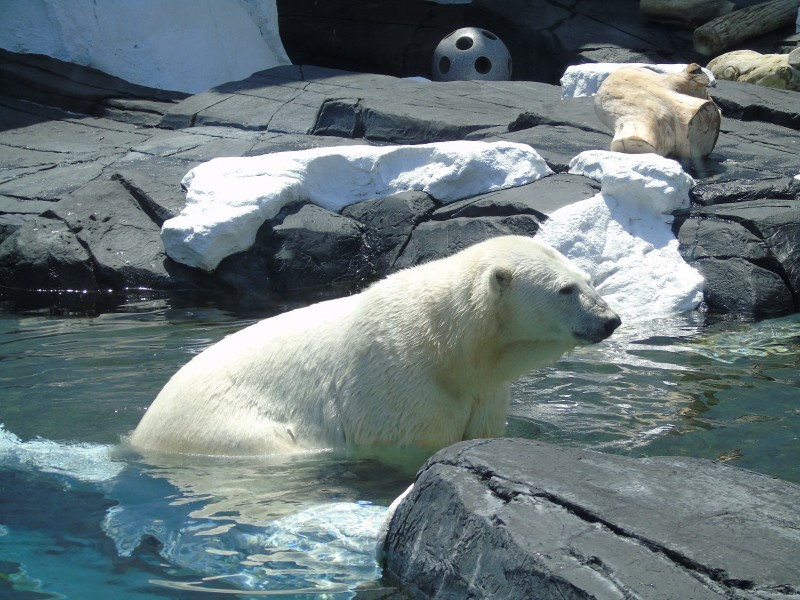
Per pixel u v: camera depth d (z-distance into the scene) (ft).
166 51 73.67
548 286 23.08
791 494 15.53
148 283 44.75
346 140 57.21
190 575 17.28
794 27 79.92
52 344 35.58
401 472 22.45
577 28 83.87
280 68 72.08
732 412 26.61
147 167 53.06
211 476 22.34
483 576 14.89
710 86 62.85
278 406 24.13
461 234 43.37
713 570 13.09
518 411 27.09
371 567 17.47
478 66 76.59
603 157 45.98
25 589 16.76
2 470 23.02
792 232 40.40
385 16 90.12
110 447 24.72
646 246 41.45
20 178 54.03
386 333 23.35
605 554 13.76
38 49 72.18
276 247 45.19
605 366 31.42
